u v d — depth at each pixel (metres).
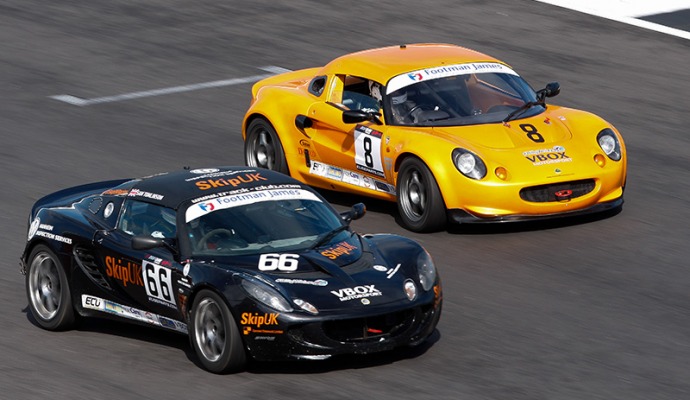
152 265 32.19
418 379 29.95
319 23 75.88
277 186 34.16
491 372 30.48
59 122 58.91
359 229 44.19
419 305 30.53
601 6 79.06
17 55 70.31
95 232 34.22
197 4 80.62
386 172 44.72
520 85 47.06
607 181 43.16
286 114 49.09
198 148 54.81
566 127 44.78
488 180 41.69
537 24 75.00
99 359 32.16
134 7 80.38
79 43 72.75
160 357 32.12
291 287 29.91
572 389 29.41
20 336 34.31
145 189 34.44
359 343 29.72
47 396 29.39
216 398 28.91
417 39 72.25
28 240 35.47
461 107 45.19
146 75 66.69
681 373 30.55
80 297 34.34
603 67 66.94
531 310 35.25
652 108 60.12
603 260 39.84
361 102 46.84
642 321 34.41
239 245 31.75
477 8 78.44
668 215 44.88
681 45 71.06
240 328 29.61
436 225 42.78
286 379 30.05
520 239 42.06
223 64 68.50
